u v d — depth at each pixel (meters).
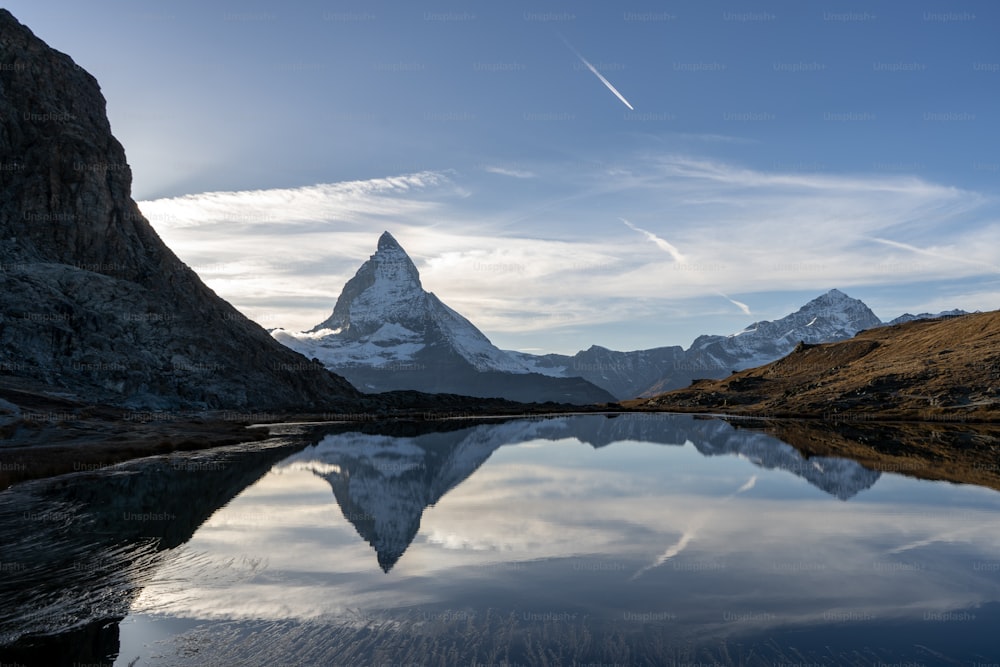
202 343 135.25
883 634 16.50
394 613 18.06
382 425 118.12
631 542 26.45
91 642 15.98
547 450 68.31
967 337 143.75
